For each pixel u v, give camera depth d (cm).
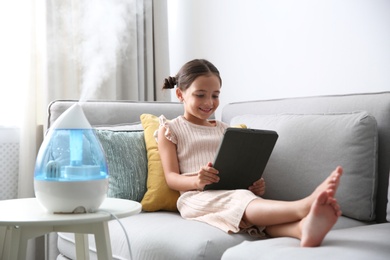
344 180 153
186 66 179
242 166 149
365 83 196
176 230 138
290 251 105
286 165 166
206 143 171
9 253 117
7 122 242
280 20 232
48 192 115
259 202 132
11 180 242
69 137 119
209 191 152
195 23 283
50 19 245
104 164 122
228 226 136
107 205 129
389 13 186
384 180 157
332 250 103
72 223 109
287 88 230
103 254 118
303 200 120
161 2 288
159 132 175
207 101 173
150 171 175
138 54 283
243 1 251
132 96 279
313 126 164
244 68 252
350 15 201
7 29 240
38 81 247
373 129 154
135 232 144
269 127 178
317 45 215
